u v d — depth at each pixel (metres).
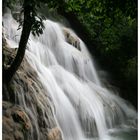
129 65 15.10
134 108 14.09
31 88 7.85
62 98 10.08
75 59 13.48
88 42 15.61
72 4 7.49
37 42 12.14
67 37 14.03
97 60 15.27
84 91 11.81
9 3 7.95
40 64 10.39
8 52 8.03
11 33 11.08
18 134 6.52
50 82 10.03
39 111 7.62
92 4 7.27
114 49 15.30
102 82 14.30
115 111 12.26
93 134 10.52
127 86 14.80
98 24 15.21
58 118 9.21
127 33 15.14
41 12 14.38
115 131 11.29
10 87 7.12
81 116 10.42
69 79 11.75
